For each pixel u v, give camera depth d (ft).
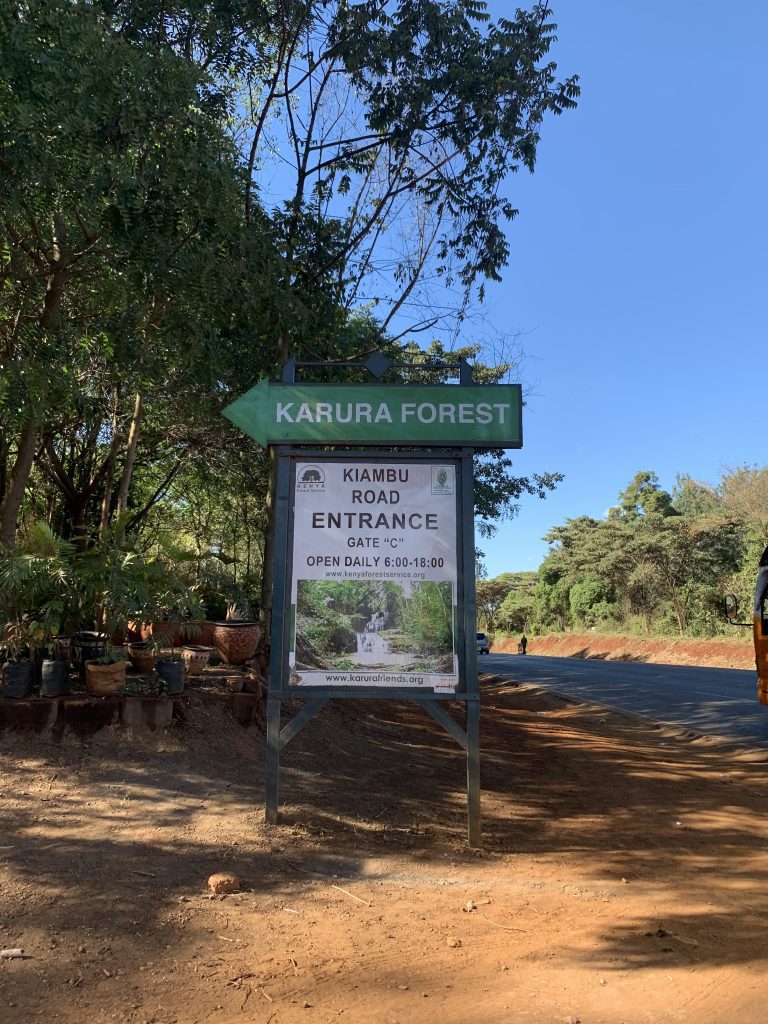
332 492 20.58
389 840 19.31
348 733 30.45
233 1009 10.87
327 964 12.38
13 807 17.70
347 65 34.76
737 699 53.67
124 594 22.94
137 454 50.21
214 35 31.01
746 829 21.80
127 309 27.68
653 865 18.37
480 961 12.67
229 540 60.39
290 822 19.29
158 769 21.01
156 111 25.04
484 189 38.70
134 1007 10.79
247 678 26.86
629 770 30.27
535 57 35.78
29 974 11.36
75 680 25.04
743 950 13.29
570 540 188.24
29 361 26.45
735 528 122.62
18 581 21.63
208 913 14.01
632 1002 11.26
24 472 27.96
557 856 19.04
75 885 14.43
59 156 23.59
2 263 26.96
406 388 20.75
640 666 94.79
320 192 38.01
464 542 20.40
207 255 26.45
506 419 20.63
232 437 46.21
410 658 19.98
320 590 20.17
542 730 41.57
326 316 37.83
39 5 22.22
